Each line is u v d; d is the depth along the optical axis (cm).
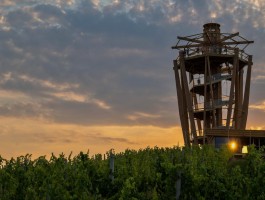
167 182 2466
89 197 2402
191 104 6612
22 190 2728
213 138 5369
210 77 6588
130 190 2323
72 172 2789
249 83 6875
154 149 4247
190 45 6862
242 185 2483
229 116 6538
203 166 2672
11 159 3130
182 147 4216
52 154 3167
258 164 2598
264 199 2384
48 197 2483
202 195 2486
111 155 2788
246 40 6756
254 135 5203
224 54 6694
